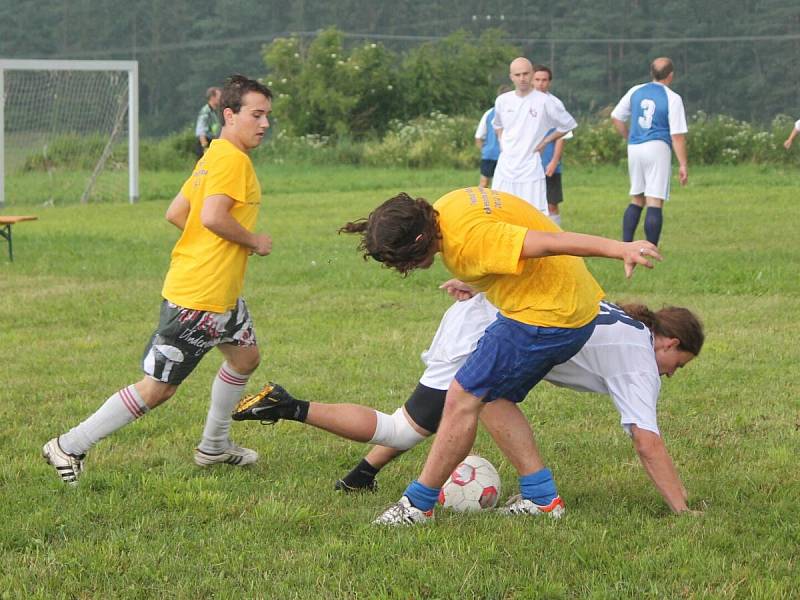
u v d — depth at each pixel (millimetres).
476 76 60750
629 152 20859
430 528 7770
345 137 55688
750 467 9297
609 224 26422
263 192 37062
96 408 11164
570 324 7625
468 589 6785
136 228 26891
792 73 81000
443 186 38469
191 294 8656
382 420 8500
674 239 23344
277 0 102375
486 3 95750
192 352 8781
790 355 13305
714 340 14055
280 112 57844
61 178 40156
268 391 8352
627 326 8375
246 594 6785
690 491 8680
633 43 86688
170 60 100625
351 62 57781
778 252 21062
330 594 6758
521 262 7238
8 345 14078
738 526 7855
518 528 7797
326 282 18453
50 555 7348
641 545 7492
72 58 107000
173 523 7980
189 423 10617
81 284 18484
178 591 6832
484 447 9938
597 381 8398
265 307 16438
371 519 8047
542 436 10297
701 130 47312
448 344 8438
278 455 9711
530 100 19312
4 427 10484
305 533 7840
